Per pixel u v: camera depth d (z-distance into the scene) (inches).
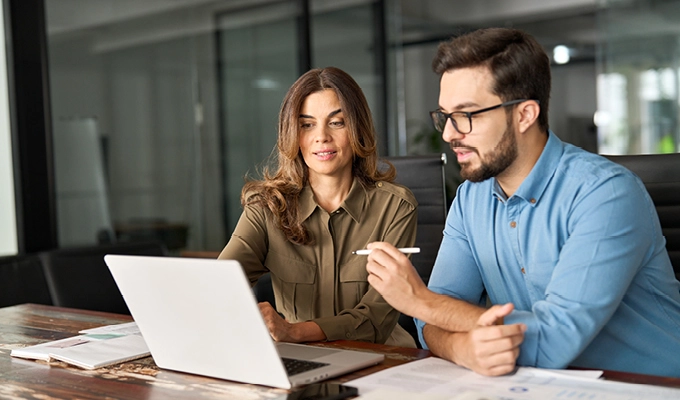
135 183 150.6
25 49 133.0
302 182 79.8
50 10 136.6
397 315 75.3
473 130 56.4
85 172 141.8
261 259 80.4
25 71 133.1
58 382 53.7
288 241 79.5
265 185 80.4
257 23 179.3
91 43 143.0
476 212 64.6
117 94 147.6
